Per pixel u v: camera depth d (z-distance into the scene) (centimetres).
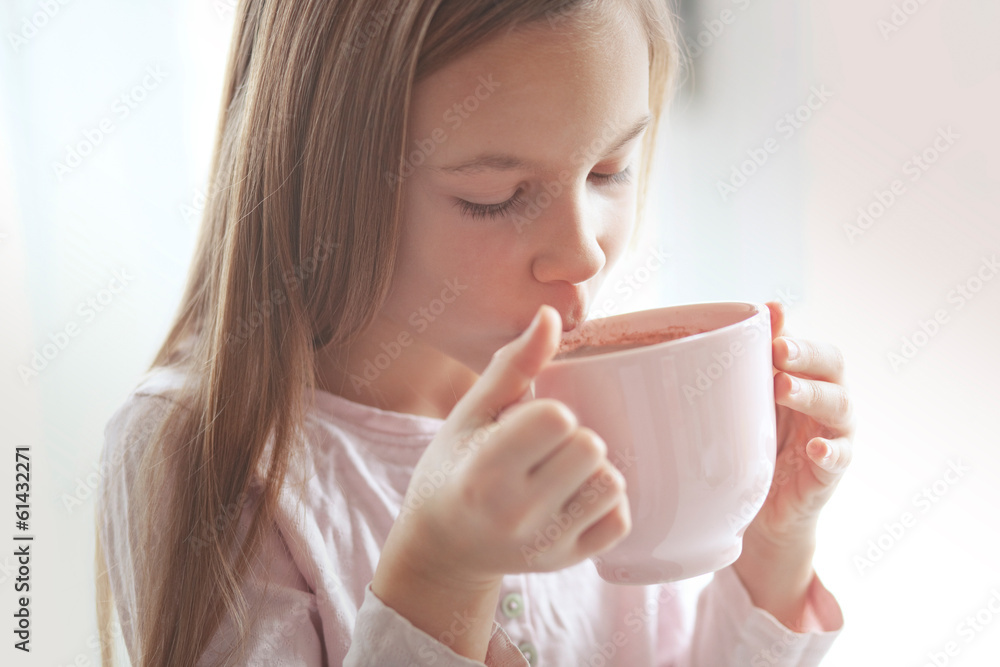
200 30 138
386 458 85
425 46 71
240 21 86
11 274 129
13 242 129
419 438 85
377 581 68
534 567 63
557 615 85
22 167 130
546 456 61
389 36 72
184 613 78
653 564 67
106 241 135
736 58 137
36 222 132
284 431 80
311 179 78
